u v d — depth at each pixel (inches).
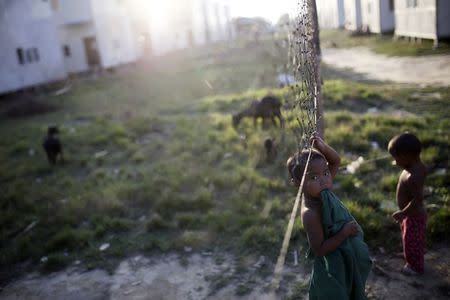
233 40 1493.6
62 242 194.4
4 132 500.1
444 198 183.8
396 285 138.1
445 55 547.8
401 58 593.0
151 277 163.2
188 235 185.5
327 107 367.2
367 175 222.4
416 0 677.3
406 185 132.0
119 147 354.9
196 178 248.2
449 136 250.4
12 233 214.1
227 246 176.4
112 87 831.1
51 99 748.0
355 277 93.9
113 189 248.4
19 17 836.6
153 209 220.8
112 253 182.9
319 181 92.9
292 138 263.0
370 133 275.6
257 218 189.8
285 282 148.1
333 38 1060.5
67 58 1126.4
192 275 160.9
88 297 156.0
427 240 157.8
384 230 167.8
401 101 358.3
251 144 289.3
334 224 91.5
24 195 260.2
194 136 342.3
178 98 595.5
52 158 322.3
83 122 504.7
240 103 455.8
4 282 173.3
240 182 234.8
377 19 939.3
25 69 848.9
